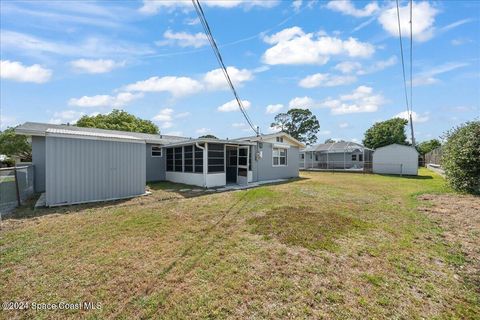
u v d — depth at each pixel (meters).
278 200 8.16
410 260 3.62
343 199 8.36
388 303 2.61
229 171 14.26
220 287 2.92
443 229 5.02
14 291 2.86
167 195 9.23
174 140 15.10
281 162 16.11
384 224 5.36
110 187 8.42
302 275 3.19
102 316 2.44
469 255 3.80
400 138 34.50
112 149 8.49
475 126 9.23
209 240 4.45
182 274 3.23
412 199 8.37
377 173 21.08
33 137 10.16
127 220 5.77
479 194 8.99
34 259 3.69
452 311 2.49
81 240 4.48
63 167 7.45
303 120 46.31
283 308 2.53
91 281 3.07
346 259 3.65
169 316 2.43
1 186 7.01
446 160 10.71
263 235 4.68
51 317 2.43
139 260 3.64
